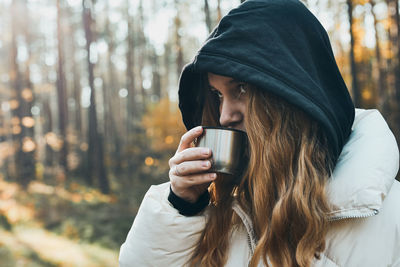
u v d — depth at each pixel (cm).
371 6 1519
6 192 1469
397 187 99
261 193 96
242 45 98
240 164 100
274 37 98
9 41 2189
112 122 2958
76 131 2745
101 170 1786
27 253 845
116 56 3300
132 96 2619
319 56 102
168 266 102
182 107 131
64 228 1127
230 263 101
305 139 97
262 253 93
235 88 104
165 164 1789
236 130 97
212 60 99
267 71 95
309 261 89
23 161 1753
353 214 88
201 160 97
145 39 2841
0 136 2370
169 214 101
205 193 104
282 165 96
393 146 95
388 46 1477
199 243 104
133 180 2009
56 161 2538
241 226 104
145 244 102
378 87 1444
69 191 1694
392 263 91
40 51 2772
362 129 102
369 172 88
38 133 3111
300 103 92
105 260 850
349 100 102
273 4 101
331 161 96
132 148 2214
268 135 98
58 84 2073
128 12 2650
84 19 1844
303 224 93
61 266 775
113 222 1254
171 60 3206
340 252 92
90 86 1856
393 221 92
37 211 1306
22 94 1850
